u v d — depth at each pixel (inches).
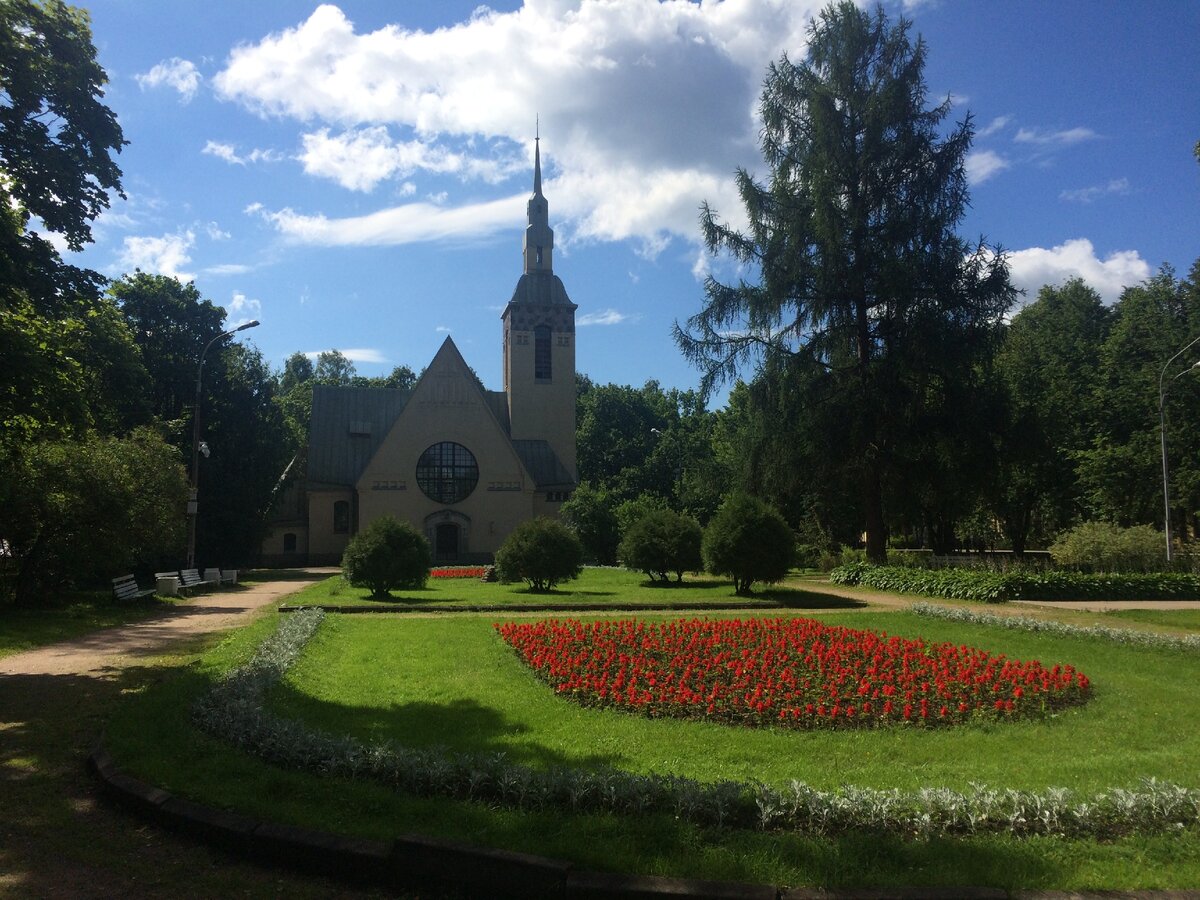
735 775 260.8
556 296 2356.1
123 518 810.8
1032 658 512.7
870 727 339.3
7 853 203.0
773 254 1134.4
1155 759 285.4
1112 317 1865.2
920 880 172.1
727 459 1353.3
